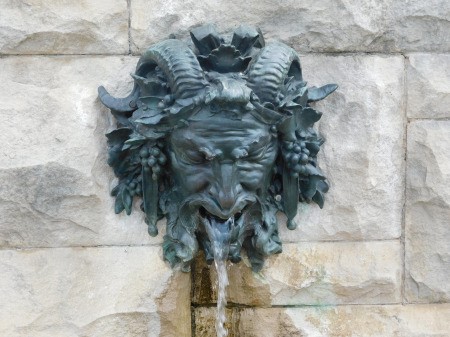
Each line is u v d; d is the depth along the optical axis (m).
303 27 2.68
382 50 2.74
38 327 2.56
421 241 2.80
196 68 2.35
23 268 2.58
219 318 2.58
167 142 2.47
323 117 2.71
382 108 2.71
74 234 2.60
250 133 2.36
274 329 2.78
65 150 2.55
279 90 2.43
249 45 2.51
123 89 2.62
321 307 2.80
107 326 2.60
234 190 2.38
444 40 2.75
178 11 2.62
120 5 2.60
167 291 2.64
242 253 2.72
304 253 2.75
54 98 2.56
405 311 2.83
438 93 2.74
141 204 2.63
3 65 2.57
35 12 2.56
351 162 2.72
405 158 2.78
